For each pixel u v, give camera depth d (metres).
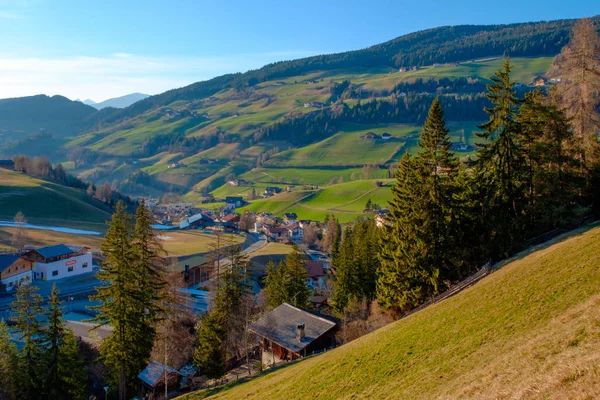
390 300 49.75
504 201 46.06
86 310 80.69
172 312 60.47
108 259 45.47
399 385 23.81
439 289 45.38
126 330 45.34
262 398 31.75
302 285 69.06
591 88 47.97
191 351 60.56
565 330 20.31
